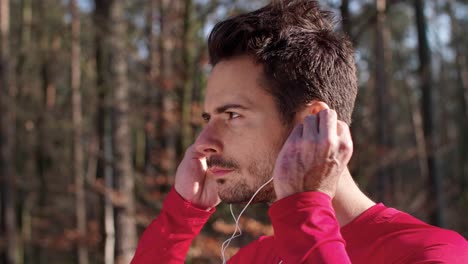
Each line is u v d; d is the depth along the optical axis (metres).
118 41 7.95
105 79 8.07
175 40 7.23
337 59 1.38
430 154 11.16
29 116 16.17
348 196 1.34
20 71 16.80
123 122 7.77
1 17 13.25
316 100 1.34
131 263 1.66
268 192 1.33
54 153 16.73
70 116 15.70
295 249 1.10
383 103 11.78
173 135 7.44
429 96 11.49
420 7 11.74
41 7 16.73
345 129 1.18
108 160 7.65
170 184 7.20
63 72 18.39
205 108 1.39
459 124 22.69
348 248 1.29
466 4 22.19
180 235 1.62
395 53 23.61
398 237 1.24
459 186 17.78
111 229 8.51
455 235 1.25
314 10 1.43
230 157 1.34
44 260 19.05
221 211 6.26
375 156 6.97
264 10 1.39
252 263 1.59
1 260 13.24
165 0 8.02
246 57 1.34
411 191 11.82
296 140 1.17
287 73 1.32
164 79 6.99
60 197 19.34
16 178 15.30
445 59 25.42
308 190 1.15
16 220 17.39
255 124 1.32
